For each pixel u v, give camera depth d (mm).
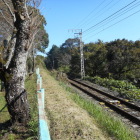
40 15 6613
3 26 10164
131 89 18000
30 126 5605
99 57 38406
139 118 9203
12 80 5617
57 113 7473
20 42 5680
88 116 7918
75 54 45969
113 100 13844
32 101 9453
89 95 16984
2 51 5770
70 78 40469
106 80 24797
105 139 5734
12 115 5719
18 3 5613
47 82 17906
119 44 36938
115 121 8039
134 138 6828
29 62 34469
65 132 5703
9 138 5094
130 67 34125
